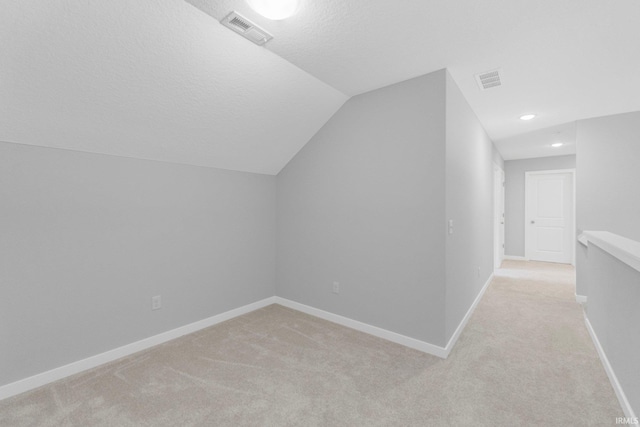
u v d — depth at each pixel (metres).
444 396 1.83
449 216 2.40
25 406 1.74
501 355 2.32
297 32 1.87
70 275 2.08
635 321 1.57
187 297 2.76
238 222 3.18
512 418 1.63
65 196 2.05
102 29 1.56
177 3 1.59
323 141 3.08
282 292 3.53
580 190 3.58
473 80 2.54
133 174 2.38
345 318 2.92
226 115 2.43
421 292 2.42
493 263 4.96
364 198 2.77
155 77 1.90
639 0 1.59
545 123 3.78
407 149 2.49
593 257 2.55
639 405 1.48
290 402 1.78
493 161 4.92
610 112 3.35
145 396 1.83
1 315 1.82
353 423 1.61
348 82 2.55
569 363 2.19
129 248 2.37
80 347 2.13
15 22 1.38
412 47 2.04
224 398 1.82
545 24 1.80
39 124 1.82
